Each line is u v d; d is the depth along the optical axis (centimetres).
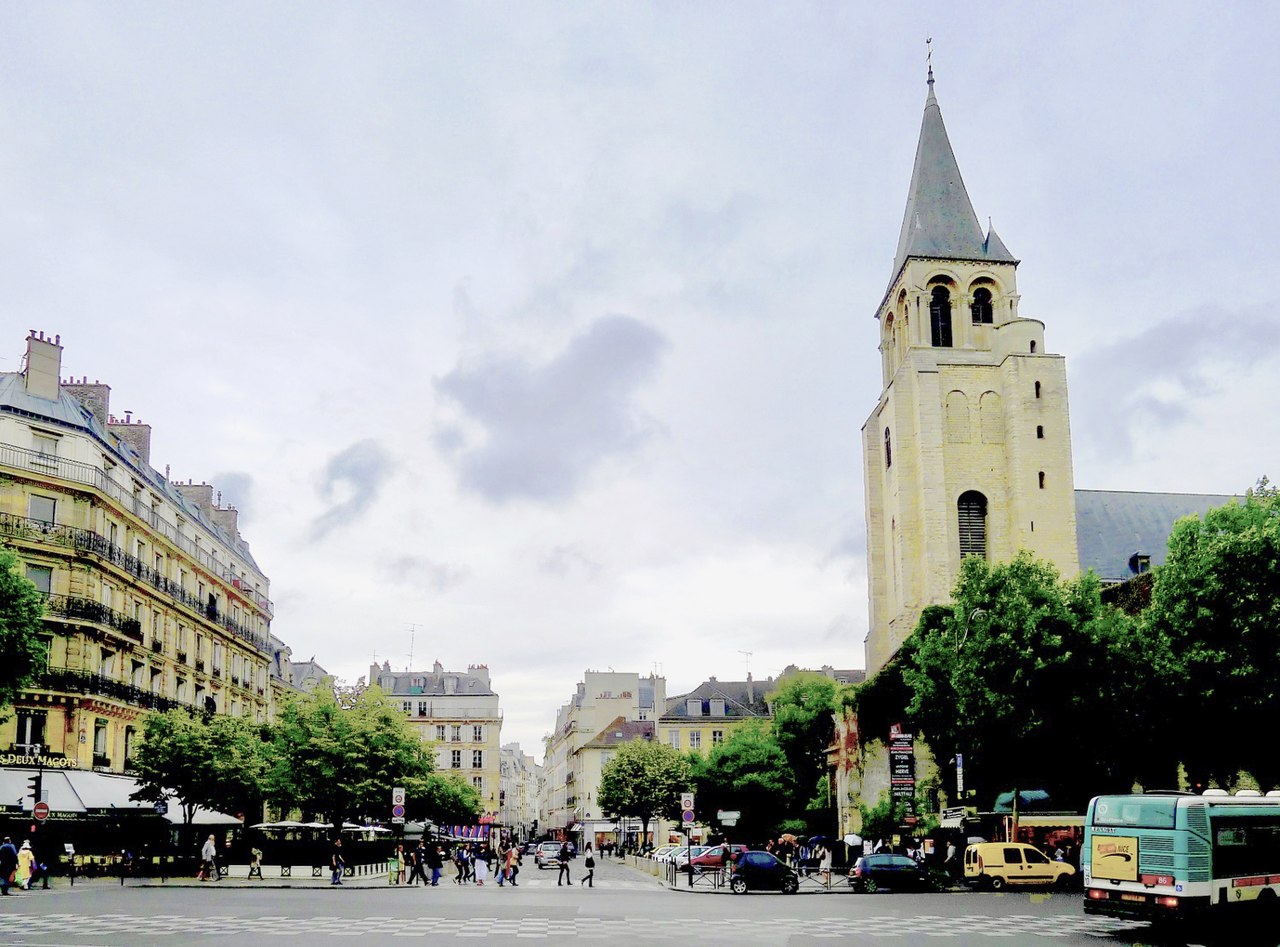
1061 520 6731
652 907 3362
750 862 4319
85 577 4797
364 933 2325
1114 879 2408
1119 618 4550
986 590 4606
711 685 12244
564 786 17162
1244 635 3541
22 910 2828
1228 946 2362
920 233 7344
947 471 6919
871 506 7538
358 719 5625
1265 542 3553
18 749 4516
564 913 3039
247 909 2966
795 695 8112
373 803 5725
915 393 6962
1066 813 5156
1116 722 4341
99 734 5022
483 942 2169
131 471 5494
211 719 5194
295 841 5231
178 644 6016
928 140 7638
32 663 3612
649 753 10025
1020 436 6819
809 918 2930
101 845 4962
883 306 7906
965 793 5209
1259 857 2419
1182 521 3872
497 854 6222
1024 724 4362
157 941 2109
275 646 8775
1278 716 3600
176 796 4828
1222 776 4012
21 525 4634
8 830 4447
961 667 4569
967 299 7244
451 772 11106
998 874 4369
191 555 6191
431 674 13288
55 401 4988
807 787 7788
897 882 4291
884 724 6216
